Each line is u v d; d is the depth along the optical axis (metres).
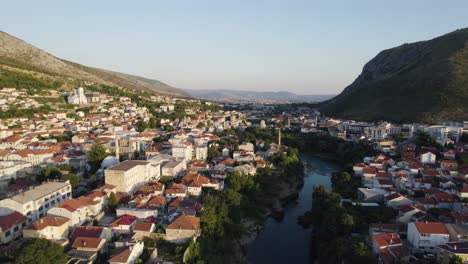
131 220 122.88
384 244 105.94
